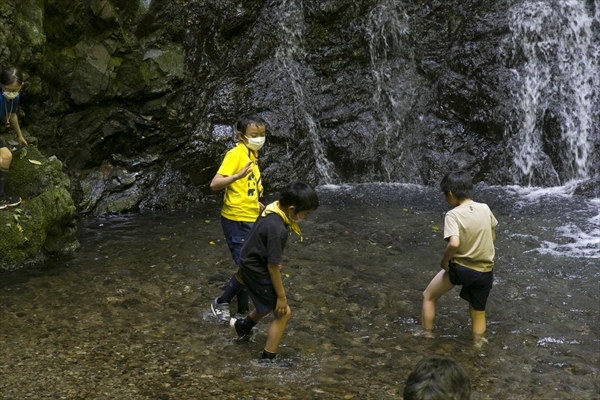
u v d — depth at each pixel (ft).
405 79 35.12
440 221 27.27
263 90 33.40
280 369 15.07
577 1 33.91
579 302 19.31
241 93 32.86
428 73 35.04
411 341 16.72
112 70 28.43
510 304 19.07
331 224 26.53
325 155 34.58
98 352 15.70
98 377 14.47
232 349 16.06
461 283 16.20
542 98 33.76
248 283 15.11
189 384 14.28
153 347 16.05
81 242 24.26
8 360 15.14
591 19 33.83
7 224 21.20
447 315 18.34
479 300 16.46
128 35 29.01
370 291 19.93
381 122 34.81
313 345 16.42
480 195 31.40
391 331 17.34
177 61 30.60
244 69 33.35
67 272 21.04
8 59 24.12
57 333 16.67
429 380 6.74
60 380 14.29
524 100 33.65
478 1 34.47
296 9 34.58
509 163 33.71
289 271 21.50
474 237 15.88
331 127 34.55
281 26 34.35
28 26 25.02
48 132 27.20
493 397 14.07
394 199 30.86
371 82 34.96
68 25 26.89
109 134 29.09
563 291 20.07
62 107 27.66
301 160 33.47
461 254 16.02
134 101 29.68
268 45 34.06
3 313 17.80
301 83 34.40
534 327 17.63
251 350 16.02
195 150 31.14
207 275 21.07
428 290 17.19
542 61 33.88
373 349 16.26
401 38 35.09
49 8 26.12
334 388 14.30
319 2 34.45
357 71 34.86
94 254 22.89
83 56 27.66
